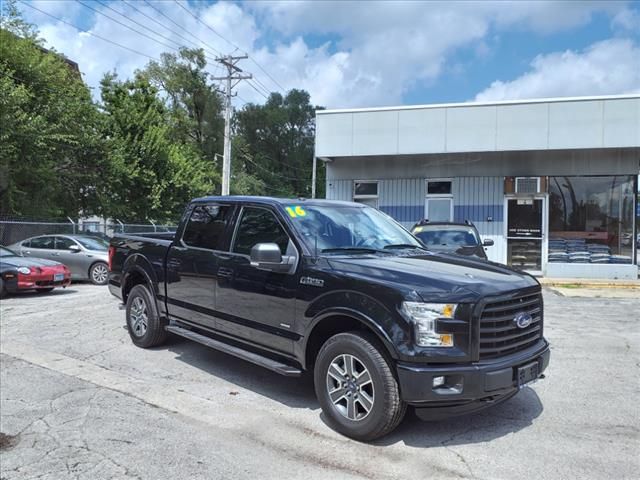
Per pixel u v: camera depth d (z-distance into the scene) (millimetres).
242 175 54812
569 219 15141
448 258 4938
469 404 3855
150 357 6473
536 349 4309
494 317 3949
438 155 15922
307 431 4289
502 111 14531
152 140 27016
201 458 3814
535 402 4984
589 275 14898
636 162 14609
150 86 29266
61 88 22609
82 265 14320
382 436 4102
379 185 16500
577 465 3699
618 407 4852
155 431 4281
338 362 4258
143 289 6809
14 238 18562
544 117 14242
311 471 3625
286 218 5000
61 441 4113
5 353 6664
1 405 4863
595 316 9391
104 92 27625
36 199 21484
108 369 5984
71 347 6965
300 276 4566
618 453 3891
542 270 15266
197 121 52969
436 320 3754
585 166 14945
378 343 3998
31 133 19453
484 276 4238
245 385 5457
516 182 15375
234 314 5250
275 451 3930
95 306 10250
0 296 11273
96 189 24781
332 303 4234
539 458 3809
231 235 5527
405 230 5961
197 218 6148
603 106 13867
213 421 4488
